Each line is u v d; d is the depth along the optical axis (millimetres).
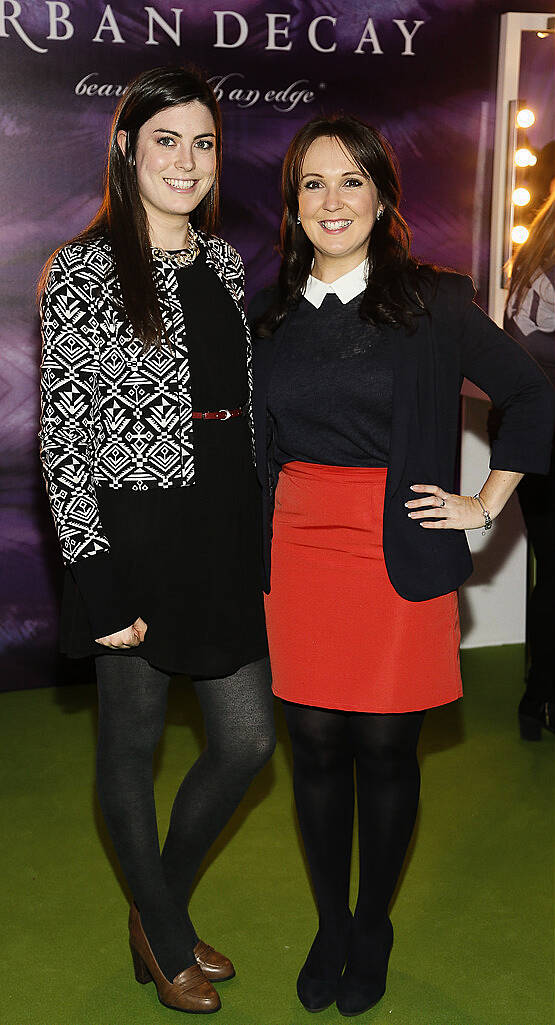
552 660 3590
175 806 2305
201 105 2096
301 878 2848
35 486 3988
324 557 2178
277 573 2248
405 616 2150
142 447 2072
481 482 4305
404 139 4035
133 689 2162
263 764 2260
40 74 3699
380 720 2193
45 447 2037
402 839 2234
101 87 3762
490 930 2609
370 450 2146
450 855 2951
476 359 2189
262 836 3059
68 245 2068
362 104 3988
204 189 2131
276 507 2277
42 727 3818
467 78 4035
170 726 3801
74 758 3578
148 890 2246
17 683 4148
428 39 3984
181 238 2176
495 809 3203
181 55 3809
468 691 4078
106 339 2045
